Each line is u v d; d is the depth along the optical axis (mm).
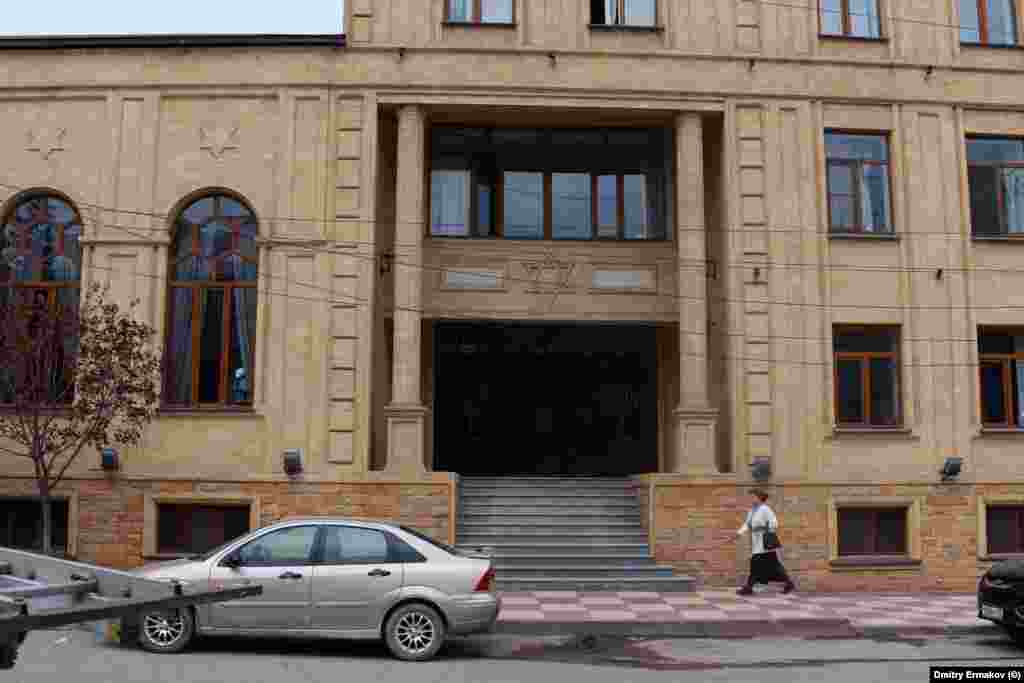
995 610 12359
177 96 19703
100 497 18500
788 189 19922
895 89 20375
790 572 18734
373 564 11422
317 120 19609
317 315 19078
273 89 19672
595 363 22531
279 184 19375
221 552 11531
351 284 19156
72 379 16812
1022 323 20031
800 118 20125
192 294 19484
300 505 18500
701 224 19781
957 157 20406
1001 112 20688
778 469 19047
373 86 19688
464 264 20891
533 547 18438
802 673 10820
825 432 19266
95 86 19656
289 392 18859
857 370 19891
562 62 19922
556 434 22344
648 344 22562
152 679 9656
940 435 19500
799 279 19688
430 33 19938
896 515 19438
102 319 16875
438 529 18359
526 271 21000
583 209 21688
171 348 19312
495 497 19750
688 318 19500
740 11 20344
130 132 19594
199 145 19578
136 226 19312
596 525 19125
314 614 11266
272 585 11297
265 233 19281
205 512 18734
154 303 19109
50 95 19656
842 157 20422
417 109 19781
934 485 19312
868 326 19922
